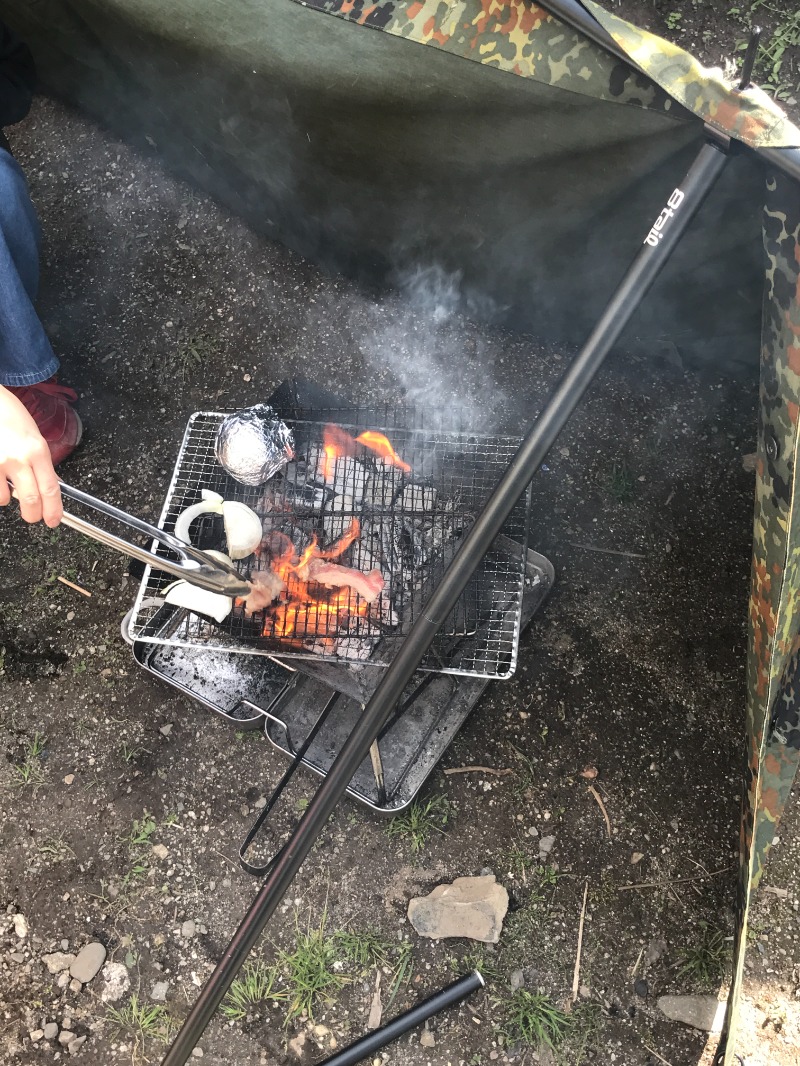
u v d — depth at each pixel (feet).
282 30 2.92
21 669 3.39
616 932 2.87
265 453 2.90
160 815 3.11
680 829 3.01
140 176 4.50
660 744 3.14
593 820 3.04
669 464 3.62
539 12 2.17
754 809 2.58
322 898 2.96
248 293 4.17
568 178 2.89
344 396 3.87
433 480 3.16
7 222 3.19
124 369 4.02
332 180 3.56
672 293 3.31
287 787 3.12
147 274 4.26
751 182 2.61
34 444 2.12
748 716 2.70
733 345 3.52
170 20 3.21
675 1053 2.69
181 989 2.85
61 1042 2.80
